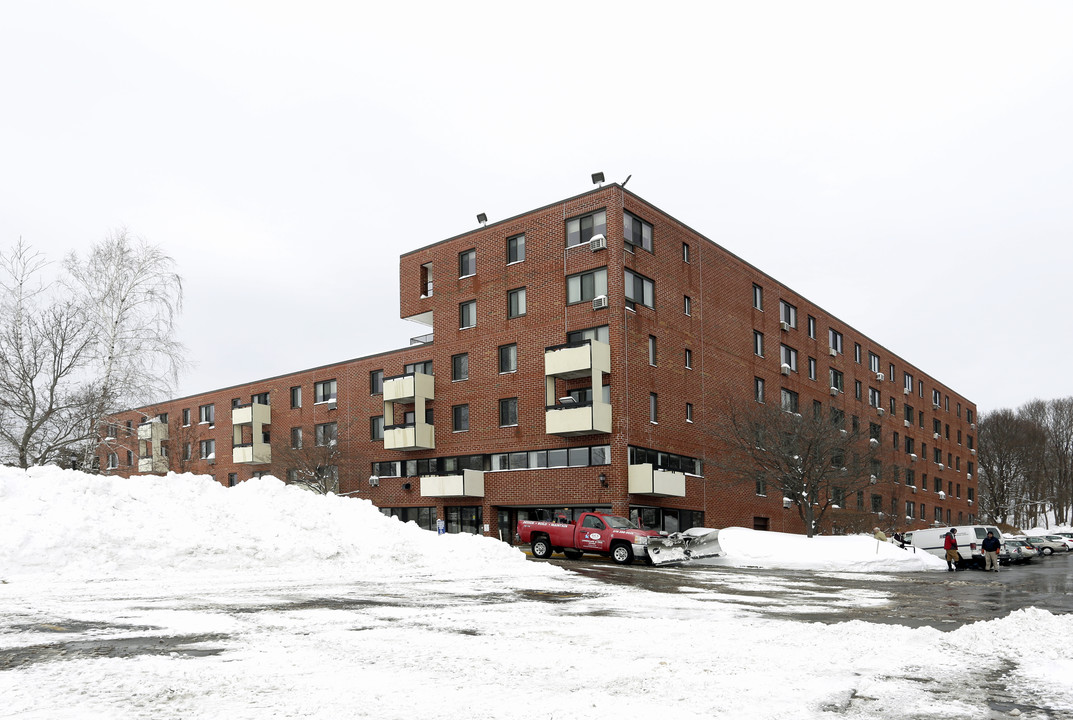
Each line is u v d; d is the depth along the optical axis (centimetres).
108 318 3231
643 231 3672
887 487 5697
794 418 3472
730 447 3984
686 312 3872
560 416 3456
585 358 3391
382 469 4531
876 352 6038
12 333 3006
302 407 5219
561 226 3678
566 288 3625
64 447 3127
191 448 6047
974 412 8569
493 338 3900
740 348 4231
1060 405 9912
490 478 3844
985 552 2669
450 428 4062
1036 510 10100
